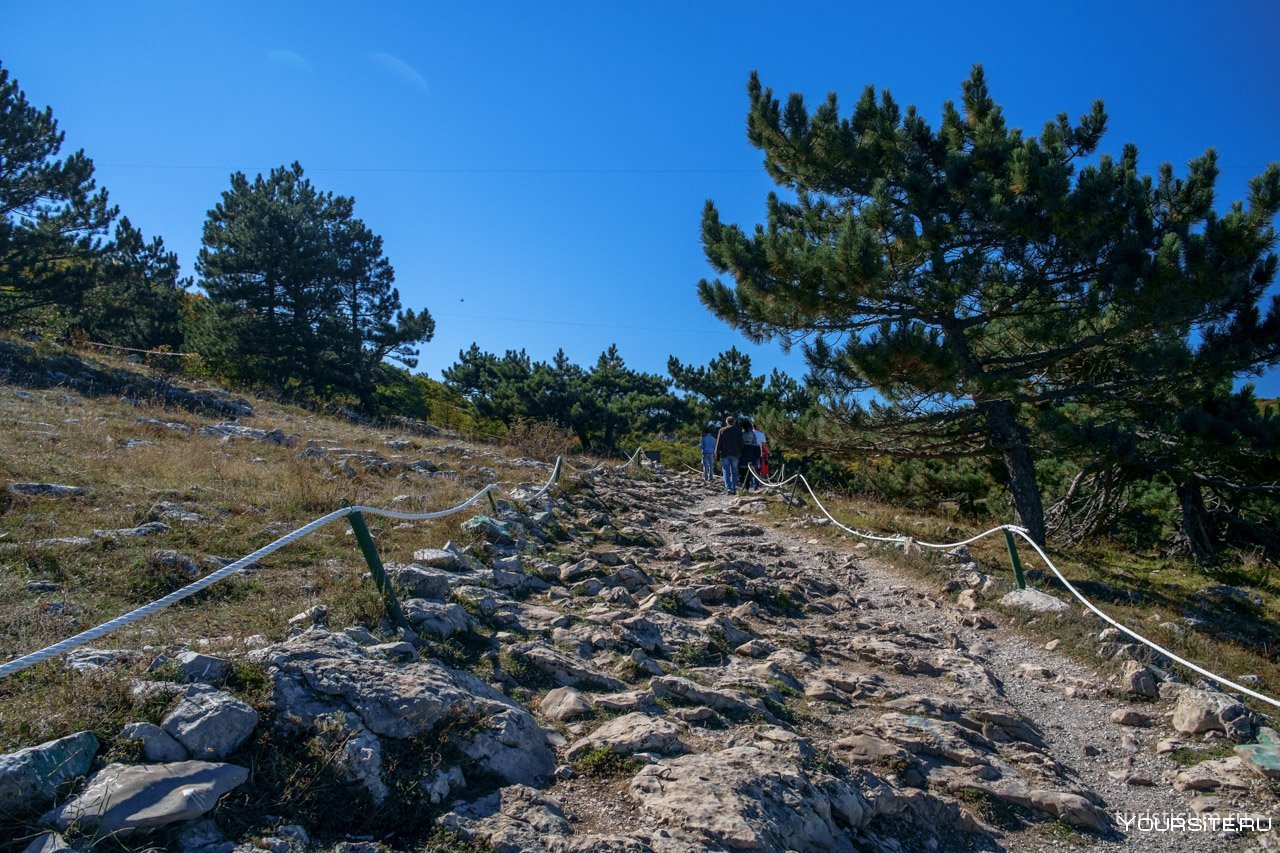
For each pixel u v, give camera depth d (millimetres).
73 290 25641
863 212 12383
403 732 4387
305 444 15047
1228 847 5336
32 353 18344
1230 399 13883
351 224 32625
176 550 7109
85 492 8586
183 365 27047
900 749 5816
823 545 13633
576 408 32625
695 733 5406
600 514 12758
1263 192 11398
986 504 19109
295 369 30047
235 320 29391
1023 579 10562
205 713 3986
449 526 9281
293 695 4395
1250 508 16719
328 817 3812
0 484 8195
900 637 8805
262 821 3656
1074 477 17750
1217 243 11398
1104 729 7141
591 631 6820
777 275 12641
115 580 6230
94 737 3725
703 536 13289
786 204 15414
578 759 4789
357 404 31219
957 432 14375
